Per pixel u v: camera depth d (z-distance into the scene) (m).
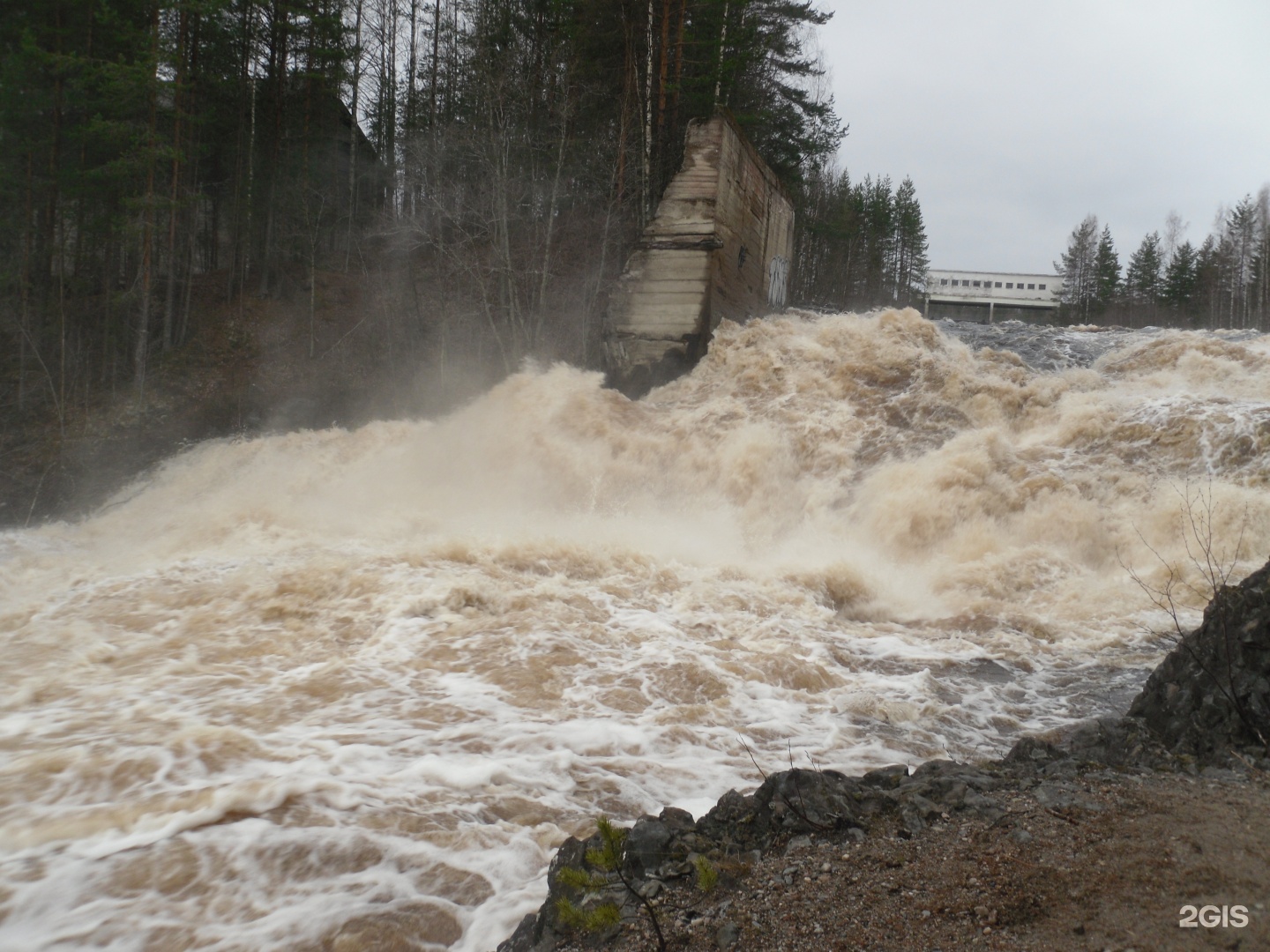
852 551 16.09
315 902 4.75
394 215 34.97
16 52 29.67
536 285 29.47
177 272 35.50
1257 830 3.67
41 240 32.19
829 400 20.64
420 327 31.52
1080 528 14.84
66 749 6.62
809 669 9.62
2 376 30.53
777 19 38.56
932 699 8.90
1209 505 14.16
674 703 8.44
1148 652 10.62
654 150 28.22
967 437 17.48
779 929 3.39
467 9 37.84
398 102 42.41
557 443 20.27
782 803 4.45
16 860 5.07
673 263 25.66
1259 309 69.50
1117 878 3.38
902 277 84.81
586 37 29.00
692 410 21.55
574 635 10.37
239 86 36.22
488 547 13.99
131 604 11.38
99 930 4.46
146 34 28.27
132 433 28.20
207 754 6.59
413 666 9.10
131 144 29.09
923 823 4.17
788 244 36.59
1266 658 5.01
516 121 30.14
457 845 5.41
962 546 15.29
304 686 8.44
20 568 14.25
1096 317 83.19
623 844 4.25
